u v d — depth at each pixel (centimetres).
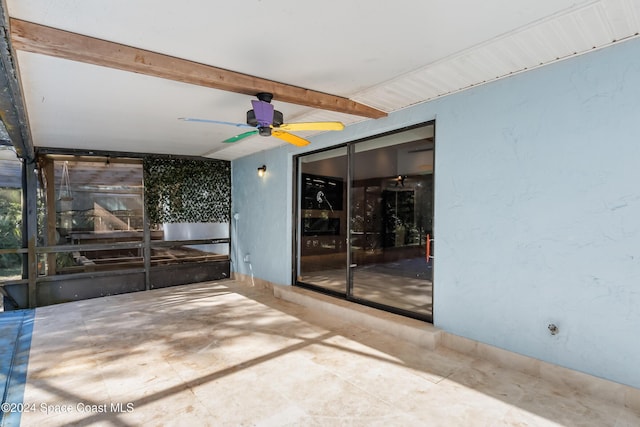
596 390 238
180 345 337
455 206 318
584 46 231
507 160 282
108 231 599
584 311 244
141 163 614
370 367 285
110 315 441
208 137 486
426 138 368
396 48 238
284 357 306
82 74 270
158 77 271
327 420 214
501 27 211
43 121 395
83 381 266
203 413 223
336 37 222
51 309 477
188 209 644
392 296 424
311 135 477
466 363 292
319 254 526
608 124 232
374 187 435
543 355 264
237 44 230
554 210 257
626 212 226
